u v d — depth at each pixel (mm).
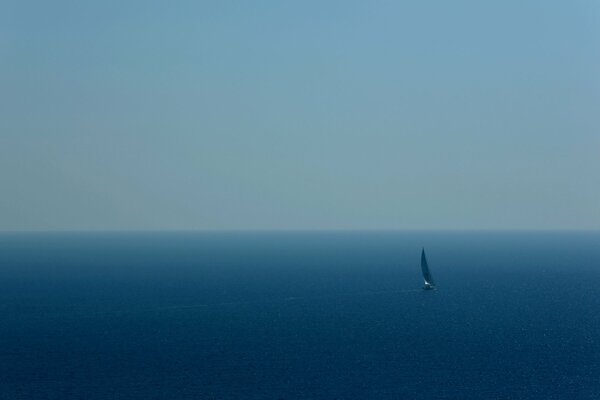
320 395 111625
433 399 109812
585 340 156750
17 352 142000
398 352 142250
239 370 126875
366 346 148500
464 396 111312
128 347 147125
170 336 160000
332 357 137500
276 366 129625
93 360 134875
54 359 135625
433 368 128625
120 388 115438
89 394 112375
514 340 156250
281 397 110375
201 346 148250
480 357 138000
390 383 118188
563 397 111125
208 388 115438
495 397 110812
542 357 138250
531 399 110000
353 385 117125
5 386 116500
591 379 121438
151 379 120625
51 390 114375
